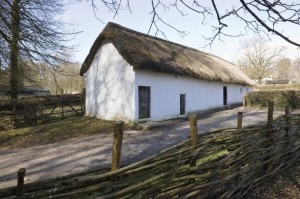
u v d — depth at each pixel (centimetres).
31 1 1024
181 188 349
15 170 738
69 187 270
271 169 548
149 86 1461
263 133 522
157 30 359
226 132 468
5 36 1022
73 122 1459
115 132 303
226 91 2389
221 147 429
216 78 1994
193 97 1830
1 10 954
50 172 704
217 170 398
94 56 1592
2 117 1355
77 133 1222
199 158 398
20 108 1430
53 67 1130
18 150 987
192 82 1816
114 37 1415
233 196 429
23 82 1539
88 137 1141
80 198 272
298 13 267
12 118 1380
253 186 493
